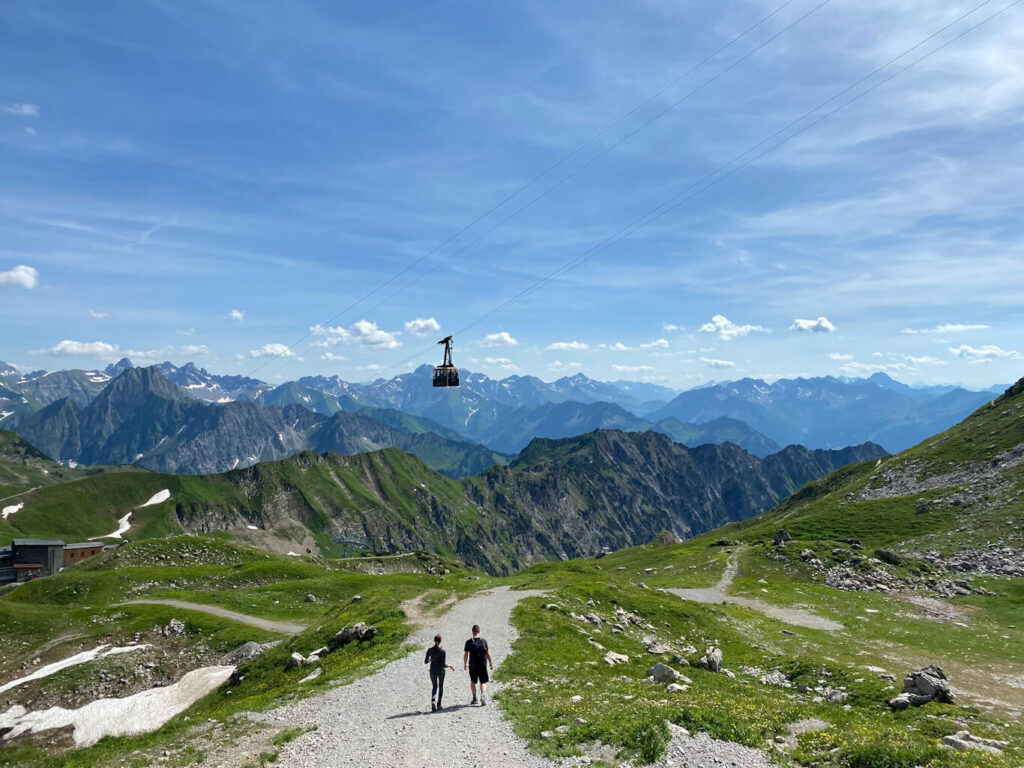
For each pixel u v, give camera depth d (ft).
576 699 89.20
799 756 67.51
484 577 388.16
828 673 135.95
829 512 507.71
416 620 171.83
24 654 263.29
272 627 279.69
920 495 493.36
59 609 317.42
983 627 229.45
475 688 92.38
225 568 428.97
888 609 262.47
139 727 174.19
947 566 341.82
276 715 95.91
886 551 356.18
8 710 206.18
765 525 646.74
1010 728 92.73
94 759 94.43
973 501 440.45
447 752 71.97
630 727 72.59
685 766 63.52
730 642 187.83
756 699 95.20
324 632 184.65
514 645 138.00
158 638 267.59
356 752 74.43
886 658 178.91
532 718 81.51
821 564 353.72
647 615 205.67
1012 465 478.18
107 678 224.33
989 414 646.74
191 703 182.70
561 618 169.27
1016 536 355.97
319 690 108.68
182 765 75.10
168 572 408.26
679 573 388.16
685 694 97.04
